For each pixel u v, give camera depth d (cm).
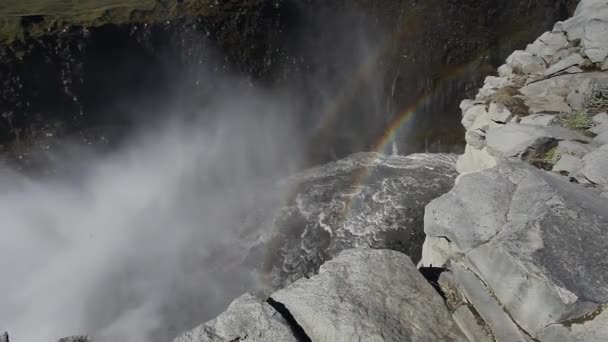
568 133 618
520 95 829
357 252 400
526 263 291
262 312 338
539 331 283
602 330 260
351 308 337
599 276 276
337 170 1866
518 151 611
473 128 853
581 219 317
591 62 850
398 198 1535
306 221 1513
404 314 338
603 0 1005
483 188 384
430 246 537
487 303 324
